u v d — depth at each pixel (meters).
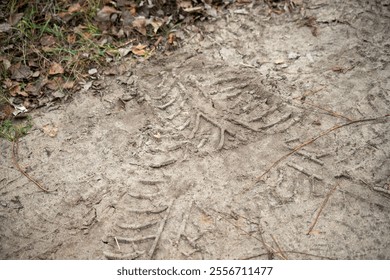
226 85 1.91
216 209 1.66
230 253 1.60
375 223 1.62
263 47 2.01
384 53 1.94
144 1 2.07
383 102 1.83
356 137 1.76
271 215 1.65
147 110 1.86
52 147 1.80
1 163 1.77
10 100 1.87
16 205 1.69
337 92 1.86
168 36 2.03
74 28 2.00
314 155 1.74
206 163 1.74
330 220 1.63
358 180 1.69
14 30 1.98
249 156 1.75
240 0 2.12
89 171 1.75
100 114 1.86
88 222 1.66
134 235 1.64
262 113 1.84
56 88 1.91
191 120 1.83
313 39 2.01
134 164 1.75
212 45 2.02
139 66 1.97
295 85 1.89
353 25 2.03
